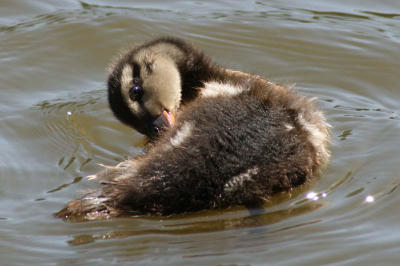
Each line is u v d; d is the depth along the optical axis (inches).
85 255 374.9
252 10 732.0
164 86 505.7
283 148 414.0
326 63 638.5
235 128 408.2
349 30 688.4
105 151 504.1
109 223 402.0
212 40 673.6
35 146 508.7
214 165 396.8
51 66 633.0
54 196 441.4
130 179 402.6
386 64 633.0
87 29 685.9
